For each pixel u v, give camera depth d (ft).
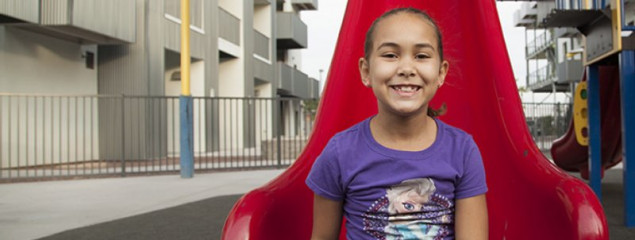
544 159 5.89
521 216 6.15
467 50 7.27
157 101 36.45
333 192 5.08
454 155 4.88
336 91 6.71
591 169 14.10
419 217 4.76
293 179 5.93
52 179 25.11
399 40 4.62
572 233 4.93
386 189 4.79
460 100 7.32
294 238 5.99
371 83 4.85
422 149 4.87
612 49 12.07
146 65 35.22
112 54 35.32
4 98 27.78
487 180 6.88
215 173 27.84
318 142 6.37
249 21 54.39
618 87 16.74
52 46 31.32
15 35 28.40
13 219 14.34
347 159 4.94
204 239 11.79
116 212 15.35
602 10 12.09
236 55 51.21
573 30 72.13
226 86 51.83
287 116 73.67
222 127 48.78
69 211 15.62
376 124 5.03
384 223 4.81
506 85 6.54
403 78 4.60
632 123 11.89
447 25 7.47
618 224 12.37
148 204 16.81
